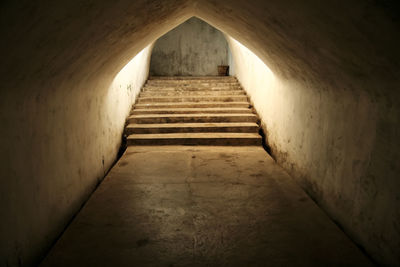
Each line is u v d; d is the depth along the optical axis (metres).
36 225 2.11
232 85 8.99
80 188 3.16
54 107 2.48
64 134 2.71
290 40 2.72
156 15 3.22
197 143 5.74
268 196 3.35
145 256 2.19
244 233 2.52
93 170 3.72
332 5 1.71
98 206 3.06
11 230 1.77
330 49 2.20
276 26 2.69
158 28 4.09
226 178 3.95
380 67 1.84
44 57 1.86
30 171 2.03
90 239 2.41
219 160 4.77
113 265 2.08
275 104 5.17
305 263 2.10
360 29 1.70
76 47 2.22
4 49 1.41
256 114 6.88
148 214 2.88
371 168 2.18
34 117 2.10
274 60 3.89
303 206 3.08
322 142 3.08
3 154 1.70
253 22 3.07
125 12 2.43
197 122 6.60
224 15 3.60
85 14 1.88
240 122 6.55
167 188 3.58
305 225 2.67
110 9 2.12
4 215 1.70
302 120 3.72
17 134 1.86
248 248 2.29
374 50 1.75
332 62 2.35
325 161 3.00
